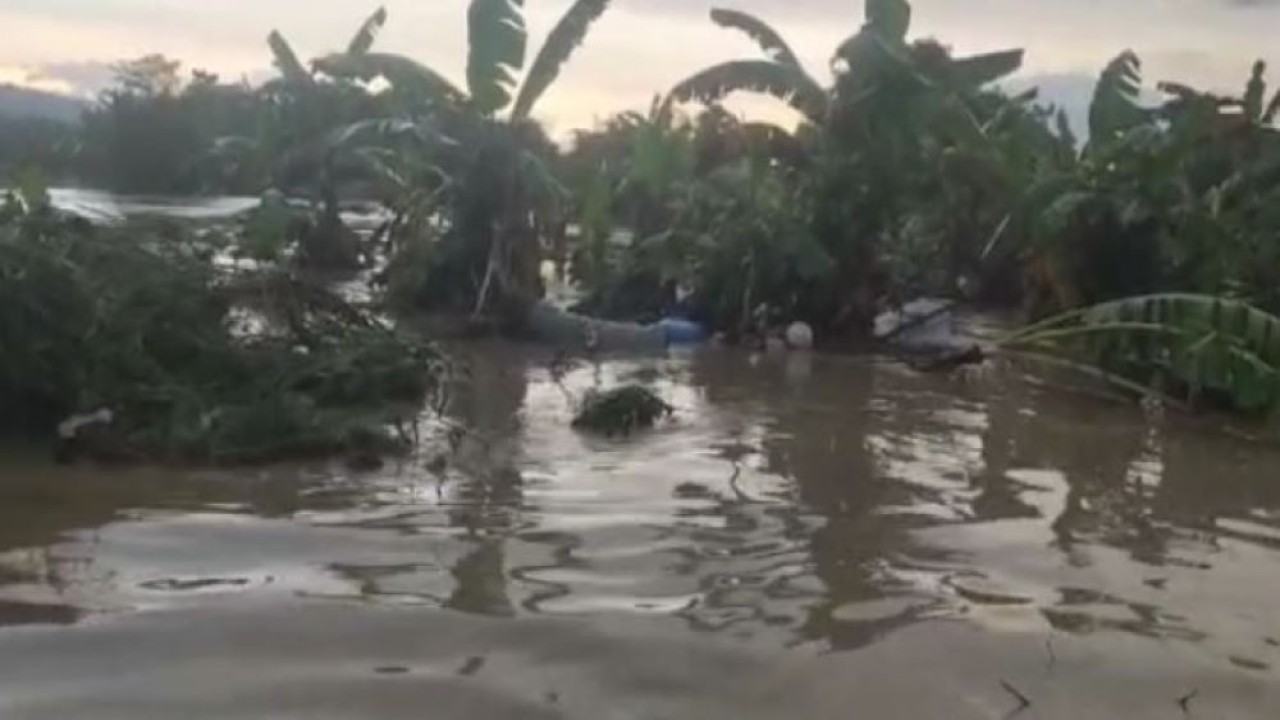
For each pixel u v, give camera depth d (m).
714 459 10.08
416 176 19.31
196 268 11.85
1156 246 16.17
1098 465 10.38
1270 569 7.58
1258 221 16.17
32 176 14.01
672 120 19.70
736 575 7.12
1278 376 12.01
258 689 5.32
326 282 22.86
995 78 19.58
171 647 5.77
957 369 15.57
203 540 7.43
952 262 23.62
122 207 42.00
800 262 17.70
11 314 9.77
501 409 11.94
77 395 10.06
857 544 7.82
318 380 11.23
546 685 5.47
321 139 25.64
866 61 17.94
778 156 19.03
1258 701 5.59
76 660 5.58
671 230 19.83
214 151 31.03
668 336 17.56
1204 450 11.14
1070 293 16.58
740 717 5.22
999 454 10.68
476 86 18.19
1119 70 20.03
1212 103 17.77
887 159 18.17
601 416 11.09
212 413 9.83
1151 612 6.74
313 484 8.85
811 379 14.64
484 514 8.21
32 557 7.01
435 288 18.70
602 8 18.25
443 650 5.84
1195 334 12.73
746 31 19.19
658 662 5.77
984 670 5.84
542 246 19.12
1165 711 5.45
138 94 58.69
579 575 7.02
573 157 23.08
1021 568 7.45
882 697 5.49
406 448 10.02
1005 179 18.61
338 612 6.27
